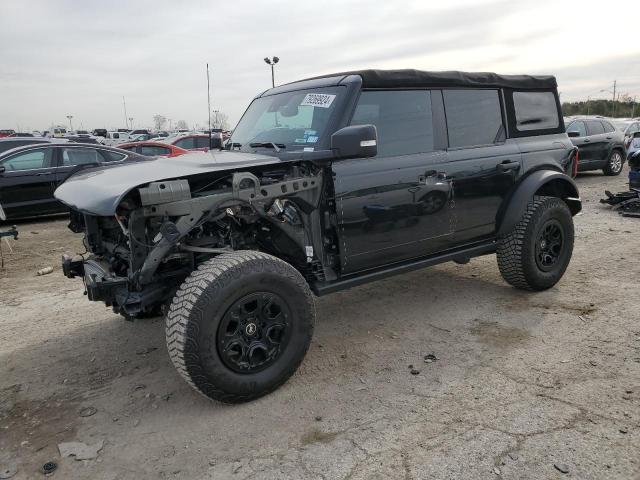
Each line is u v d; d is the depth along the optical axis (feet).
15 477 8.59
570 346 12.41
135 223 9.83
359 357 12.43
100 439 9.55
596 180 45.70
